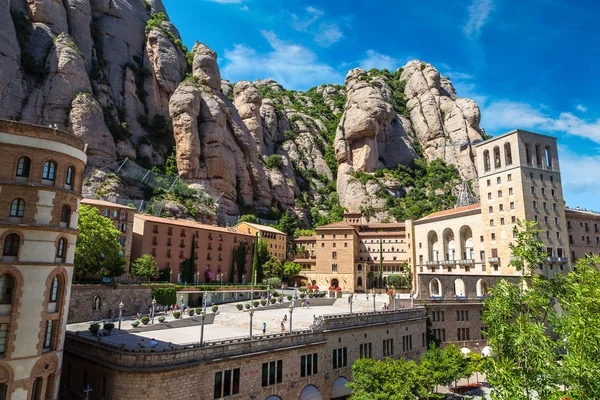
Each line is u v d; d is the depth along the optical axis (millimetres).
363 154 186750
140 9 168625
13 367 30656
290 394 46000
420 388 44531
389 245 136875
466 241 107125
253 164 158625
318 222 170875
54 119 113938
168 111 153375
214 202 134125
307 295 89188
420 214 168250
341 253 125312
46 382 33281
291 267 124438
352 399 44312
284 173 178125
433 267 113250
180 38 179750
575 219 102000
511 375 27859
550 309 33312
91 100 120812
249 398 41781
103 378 37531
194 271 99938
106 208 83438
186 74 165625
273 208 159250
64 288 35250
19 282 31516
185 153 137125
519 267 33938
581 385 26562
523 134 94750
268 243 127688
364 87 195750
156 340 47531
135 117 143500
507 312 32062
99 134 119125
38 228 32812
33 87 116000
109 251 68375
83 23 139875
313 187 193625
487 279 83062
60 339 34812
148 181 127875
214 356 39500
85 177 111312
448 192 185500
